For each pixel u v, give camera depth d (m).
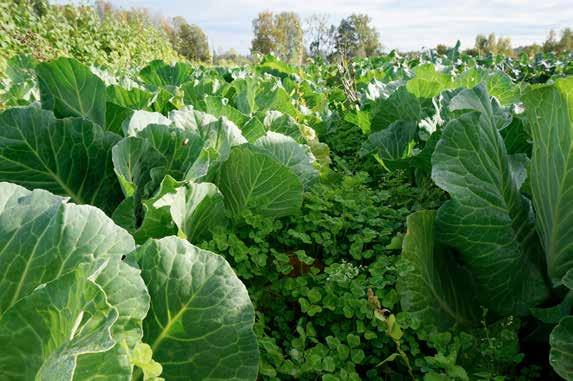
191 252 1.81
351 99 7.91
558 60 18.33
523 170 3.29
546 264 2.77
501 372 2.39
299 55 21.91
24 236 1.55
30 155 2.54
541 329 2.66
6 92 4.92
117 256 1.57
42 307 1.27
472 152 2.66
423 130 4.25
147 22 26.73
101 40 19.02
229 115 3.98
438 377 2.06
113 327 1.41
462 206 2.56
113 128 3.34
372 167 5.25
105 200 2.76
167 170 2.78
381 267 2.74
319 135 6.27
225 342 1.73
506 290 2.69
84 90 3.08
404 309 2.43
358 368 2.54
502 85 5.87
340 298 2.54
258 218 2.97
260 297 2.77
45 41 14.70
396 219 3.59
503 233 2.63
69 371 1.01
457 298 2.74
